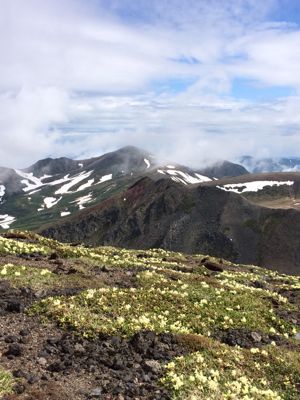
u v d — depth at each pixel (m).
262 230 187.12
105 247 56.78
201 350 19.89
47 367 17.14
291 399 18.16
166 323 22.83
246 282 41.22
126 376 17.02
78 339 19.58
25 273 28.27
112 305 23.69
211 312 25.75
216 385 16.61
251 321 26.09
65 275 29.86
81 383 16.38
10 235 44.53
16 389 14.88
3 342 18.80
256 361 20.48
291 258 170.50
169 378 16.75
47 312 21.80
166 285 29.80
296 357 22.06
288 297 36.62
